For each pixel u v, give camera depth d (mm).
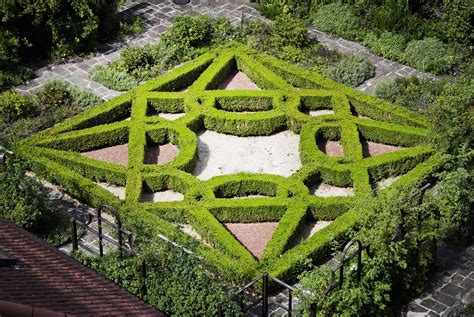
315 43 36125
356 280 23141
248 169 29844
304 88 33594
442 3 36062
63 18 35000
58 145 30062
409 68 34812
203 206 27094
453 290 25094
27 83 34094
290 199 27375
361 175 28359
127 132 30750
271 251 25406
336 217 27375
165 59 35000
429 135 29109
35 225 26234
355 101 32312
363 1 36781
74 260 19406
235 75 34844
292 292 23156
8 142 28547
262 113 31453
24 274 17531
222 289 22953
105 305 17703
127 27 37000
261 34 36344
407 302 24672
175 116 32562
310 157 29141
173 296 22328
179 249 23125
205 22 36000
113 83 33844
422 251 24906
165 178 28547
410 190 25625
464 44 34844
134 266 23188
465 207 26328
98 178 29062
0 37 34125
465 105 28422
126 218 26875
